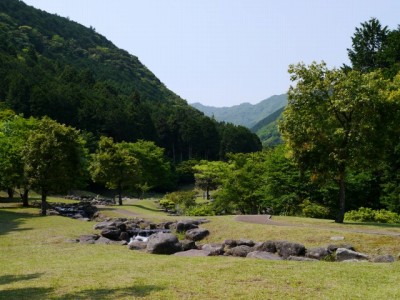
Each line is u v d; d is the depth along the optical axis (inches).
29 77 4384.8
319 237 818.8
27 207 1686.8
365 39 2197.3
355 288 409.7
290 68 1080.2
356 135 1014.4
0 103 3405.5
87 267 559.8
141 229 1252.5
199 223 1159.0
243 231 978.1
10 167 1646.2
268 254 669.3
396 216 1413.6
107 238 984.3
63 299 388.2
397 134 1052.5
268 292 398.6
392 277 458.6
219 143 5216.5
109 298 386.3
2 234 973.2
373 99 974.4
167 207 2407.7
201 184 3208.7
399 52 1834.4
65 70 5536.4
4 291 433.7
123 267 553.0
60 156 1432.1
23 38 7175.2
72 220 1316.4
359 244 749.9
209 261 595.2
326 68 1069.1
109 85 5866.1
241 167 2039.9
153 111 5575.8
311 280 447.2
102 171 2106.3
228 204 2015.3
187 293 398.6
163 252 730.8
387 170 1663.4
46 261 633.6
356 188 1696.6
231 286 424.2
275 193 1724.9
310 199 1707.7
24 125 1966.0
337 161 1038.4
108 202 2353.6
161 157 3513.8
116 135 4175.7
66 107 4001.0
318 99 1055.0
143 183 3164.4
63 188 1454.2
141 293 401.1
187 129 4923.7
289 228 918.4
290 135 1085.1
